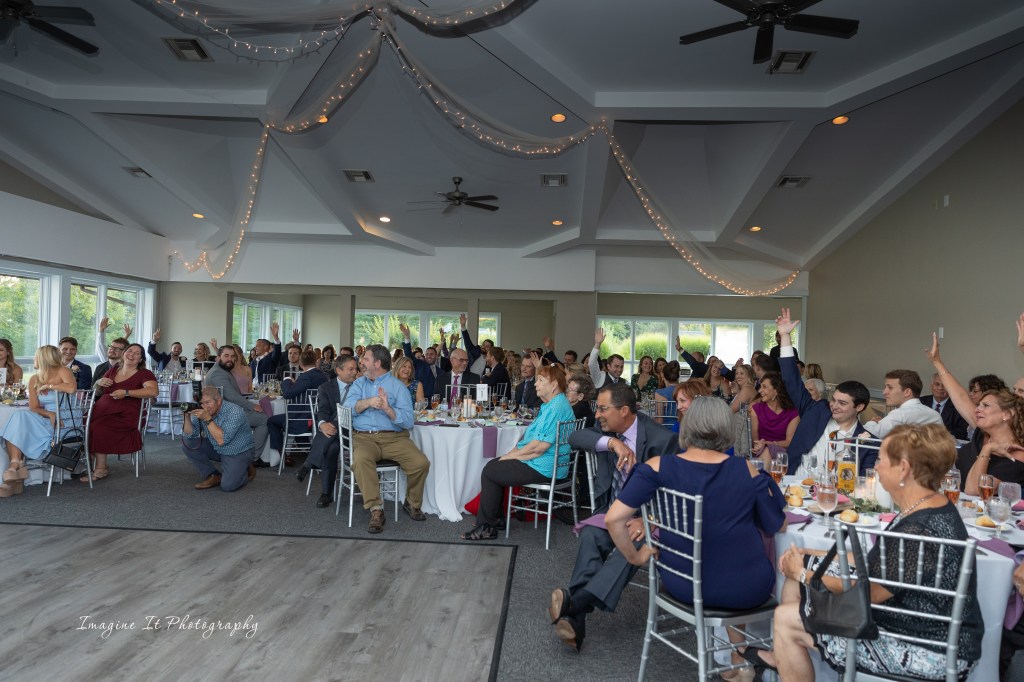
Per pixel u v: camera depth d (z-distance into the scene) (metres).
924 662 1.75
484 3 4.87
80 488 5.21
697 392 3.54
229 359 6.00
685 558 2.19
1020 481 2.94
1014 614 2.23
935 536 1.76
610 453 3.25
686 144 7.79
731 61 5.74
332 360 8.27
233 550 3.82
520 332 15.41
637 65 5.84
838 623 1.64
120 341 5.75
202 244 10.84
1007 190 6.47
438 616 3.00
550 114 6.58
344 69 5.96
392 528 4.36
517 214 9.56
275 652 2.62
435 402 5.87
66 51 6.01
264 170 8.74
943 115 6.88
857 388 3.44
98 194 9.27
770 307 14.30
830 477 2.53
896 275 8.48
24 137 7.85
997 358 6.59
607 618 3.05
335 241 10.88
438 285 11.12
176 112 6.79
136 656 2.56
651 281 11.28
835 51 5.58
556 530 4.43
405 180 8.43
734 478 2.18
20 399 5.24
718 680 2.50
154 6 5.20
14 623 2.82
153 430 8.31
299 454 6.93
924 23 5.26
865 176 8.18
